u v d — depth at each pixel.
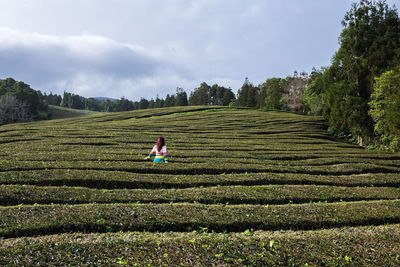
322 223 9.09
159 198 10.67
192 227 8.41
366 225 9.27
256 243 6.94
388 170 18.06
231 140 27.75
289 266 6.07
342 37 31.94
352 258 6.51
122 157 17.12
